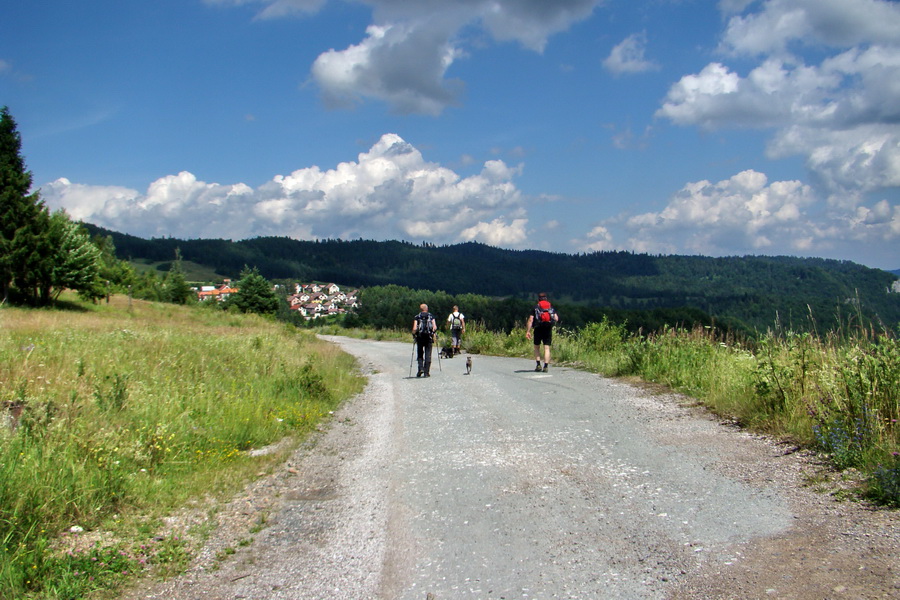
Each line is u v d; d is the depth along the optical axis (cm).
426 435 796
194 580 391
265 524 490
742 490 498
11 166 3881
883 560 344
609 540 415
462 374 1502
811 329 767
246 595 367
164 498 545
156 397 876
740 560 366
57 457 554
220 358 1345
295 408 965
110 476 549
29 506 470
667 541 405
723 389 871
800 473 525
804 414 668
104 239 8319
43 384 897
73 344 1303
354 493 563
